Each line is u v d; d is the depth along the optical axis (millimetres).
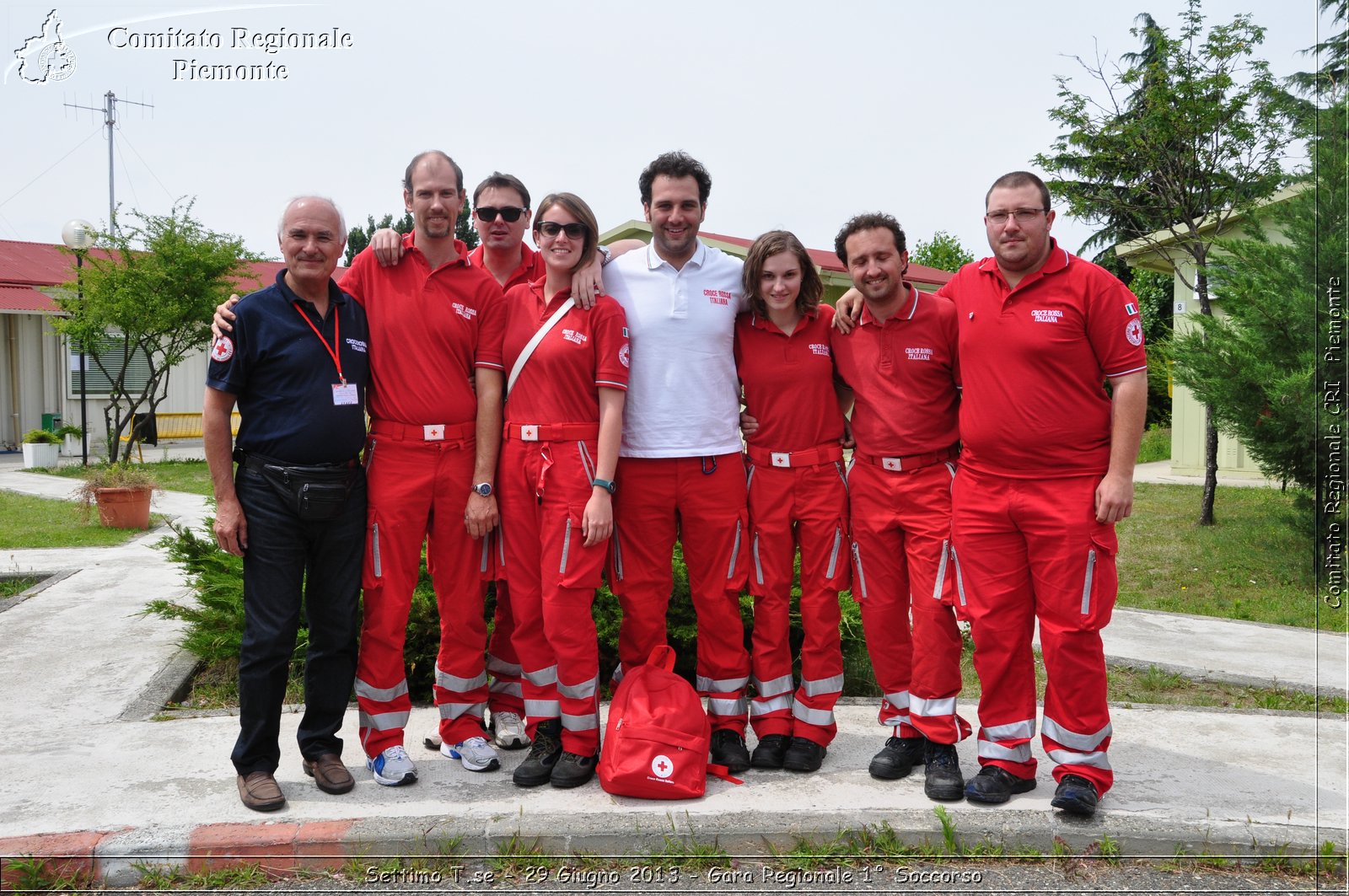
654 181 3785
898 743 3986
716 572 3971
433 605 4953
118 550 9523
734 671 4055
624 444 3918
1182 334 10359
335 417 3584
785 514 3957
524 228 4582
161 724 4559
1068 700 3578
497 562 3965
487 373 3869
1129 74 11859
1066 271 3525
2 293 20641
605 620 5078
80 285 17344
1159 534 10453
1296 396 8562
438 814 3477
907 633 4000
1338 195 8695
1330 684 5527
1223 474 15328
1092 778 3568
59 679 5336
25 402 21828
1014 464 3592
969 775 3992
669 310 3857
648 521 3928
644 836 3363
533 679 3924
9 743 4297
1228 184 11734
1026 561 3678
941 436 3881
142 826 3375
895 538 3926
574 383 3775
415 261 3857
